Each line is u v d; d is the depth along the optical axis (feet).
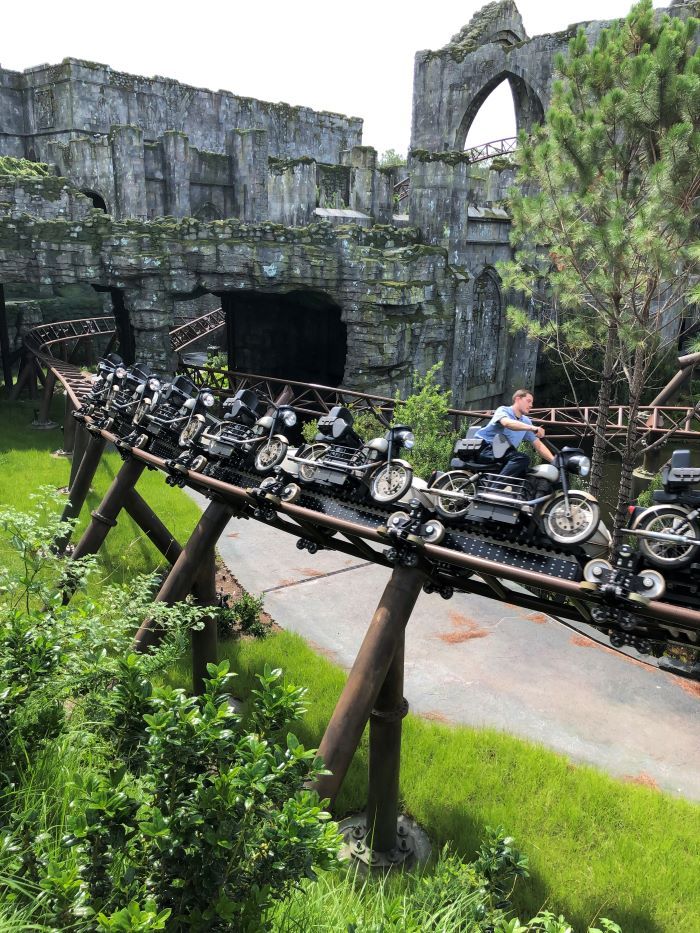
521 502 22.21
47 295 149.07
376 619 24.44
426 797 32.71
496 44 129.18
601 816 31.86
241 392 36.32
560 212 51.21
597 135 49.29
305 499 29.40
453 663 45.73
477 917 17.85
